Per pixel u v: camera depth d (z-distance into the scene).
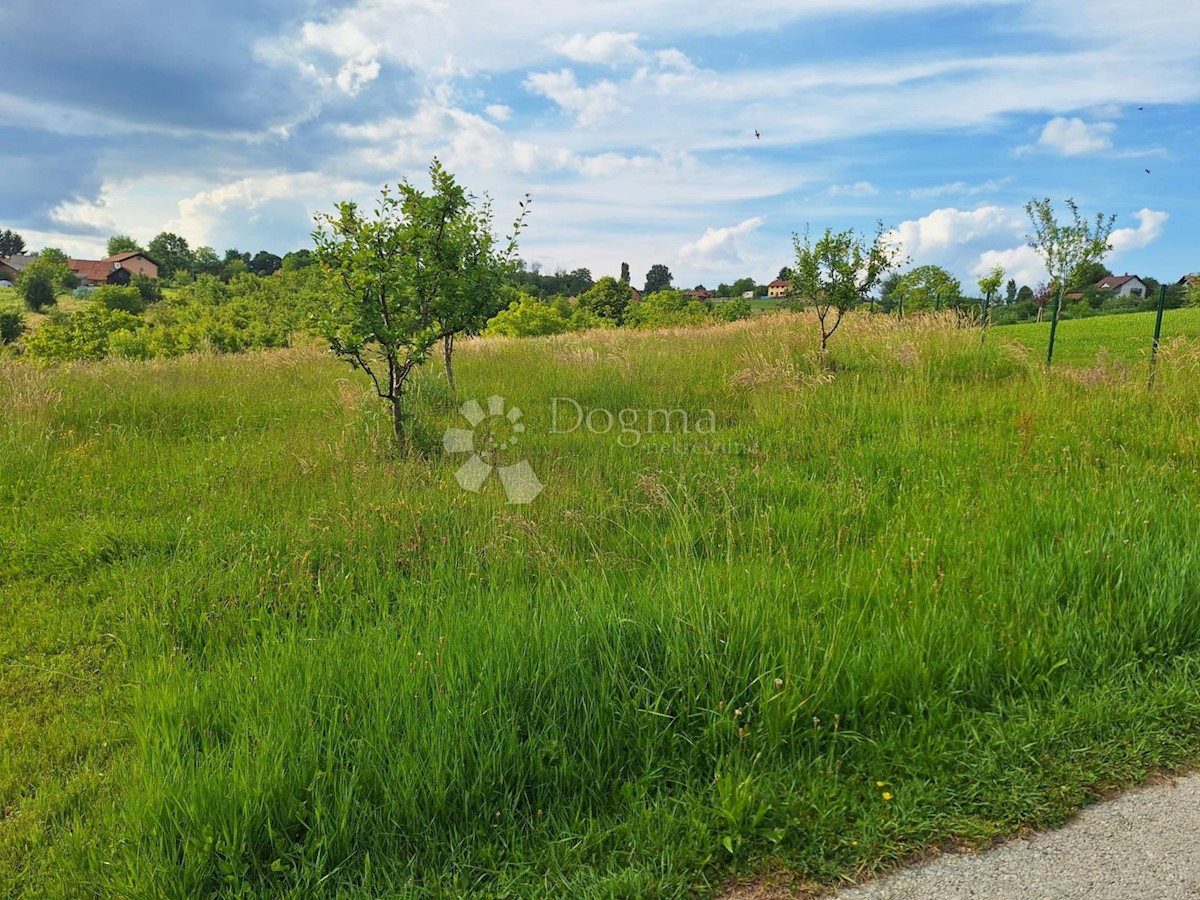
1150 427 7.65
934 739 3.03
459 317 8.27
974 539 4.72
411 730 2.89
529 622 3.62
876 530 5.27
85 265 124.44
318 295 7.86
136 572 4.98
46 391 9.19
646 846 2.56
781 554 4.66
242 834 2.50
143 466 7.36
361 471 6.73
